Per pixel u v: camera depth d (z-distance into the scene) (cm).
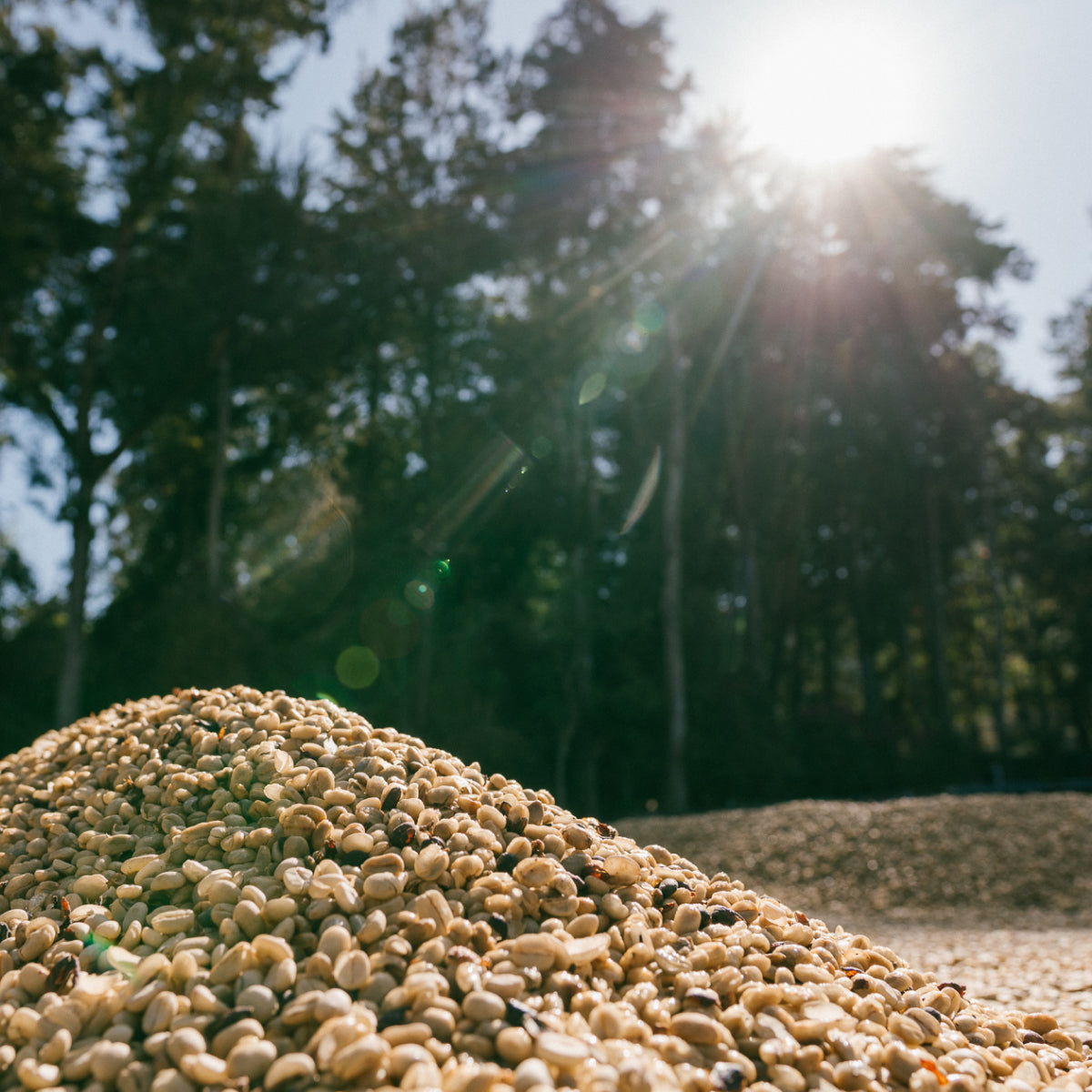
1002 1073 206
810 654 2956
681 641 2081
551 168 1948
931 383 2500
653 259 2084
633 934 215
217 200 1573
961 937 669
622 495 2261
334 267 1591
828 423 2548
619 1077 159
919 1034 207
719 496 2369
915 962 516
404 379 1961
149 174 1535
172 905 226
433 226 1733
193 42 1588
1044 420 2791
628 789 2041
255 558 1905
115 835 258
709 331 2330
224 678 1262
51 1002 188
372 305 1681
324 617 1570
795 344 2400
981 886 847
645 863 262
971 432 2552
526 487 1970
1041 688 2995
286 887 214
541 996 187
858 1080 182
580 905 219
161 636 1389
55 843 270
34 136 1480
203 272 1492
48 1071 166
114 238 1591
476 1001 174
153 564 1900
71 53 1508
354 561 1605
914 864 900
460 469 1722
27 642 1736
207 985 186
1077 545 2766
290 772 262
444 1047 164
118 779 289
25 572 1955
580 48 2136
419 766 276
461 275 1789
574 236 2027
